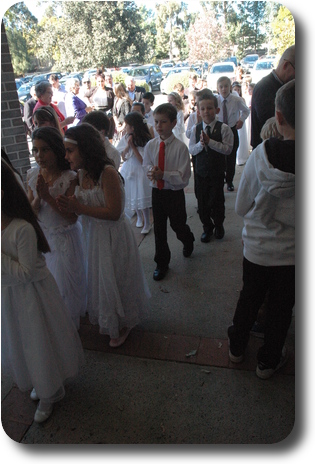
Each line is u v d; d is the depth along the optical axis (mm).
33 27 25391
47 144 2305
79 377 2381
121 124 6703
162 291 3209
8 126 3916
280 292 2041
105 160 2264
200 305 3000
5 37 3736
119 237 2416
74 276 2549
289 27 11422
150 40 27031
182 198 3314
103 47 23672
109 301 2457
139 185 4191
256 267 2062
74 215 2465
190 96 6828
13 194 1793
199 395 2199
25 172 4117
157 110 3055
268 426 1986
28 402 2250
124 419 2082
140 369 2418
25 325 1955
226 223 4520
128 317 2574
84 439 1987
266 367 2229
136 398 2209
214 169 3754
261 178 1852
